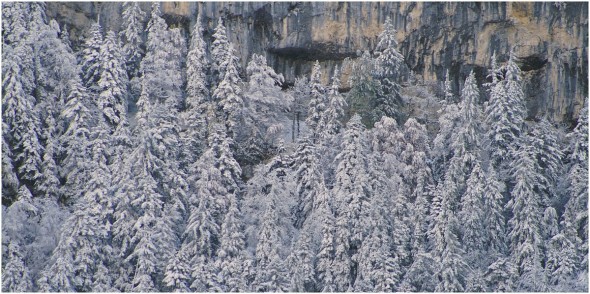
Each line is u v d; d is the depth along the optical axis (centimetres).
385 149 12725
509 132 12669
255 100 13600
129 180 11675
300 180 12356
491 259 11494
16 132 12188
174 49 14250
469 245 11538
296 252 11250
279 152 13188
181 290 10831
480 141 12769
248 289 10962
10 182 11856
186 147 12781
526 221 11475
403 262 11475
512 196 11919
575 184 11862
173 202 12044
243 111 13412
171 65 14100
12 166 11900
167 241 11425
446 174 12100
